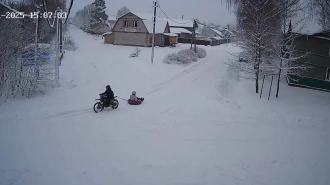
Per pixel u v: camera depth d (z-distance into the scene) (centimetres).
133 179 784
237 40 2456
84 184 745
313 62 2412
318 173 889
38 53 1842
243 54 2473
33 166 829
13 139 1020
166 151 995
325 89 2427
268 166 919
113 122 1277
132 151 978
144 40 4825
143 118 1359
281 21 2238
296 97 2130
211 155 980
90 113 1394
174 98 1825
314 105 1998
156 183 770
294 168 916
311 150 1085
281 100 2027
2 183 723
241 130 1285
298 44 2366
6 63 1664
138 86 2066
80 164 859
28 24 2720
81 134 1111
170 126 1267
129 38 4881
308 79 2420
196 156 965
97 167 845
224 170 871
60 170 814
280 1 2256
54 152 934
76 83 2017
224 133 1226
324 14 2359
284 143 1150
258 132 1275
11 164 831
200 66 3148
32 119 1249
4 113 1305
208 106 1680
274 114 1639
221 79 2520
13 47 1814
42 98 1605
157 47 4706
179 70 2786
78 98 1647
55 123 1220
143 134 1148
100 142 1042
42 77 1709
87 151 957
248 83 2402
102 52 3944
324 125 1477
